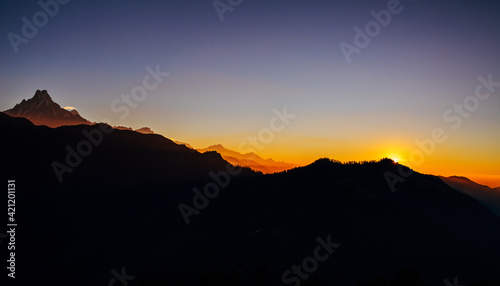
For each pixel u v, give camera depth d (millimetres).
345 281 177625
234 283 126438
